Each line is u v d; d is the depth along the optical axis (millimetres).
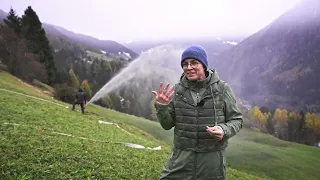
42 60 80000
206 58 4961
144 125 48906
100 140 14938
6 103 19219
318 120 136875
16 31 79312
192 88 4961
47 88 63531
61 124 16875
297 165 44531
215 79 4969
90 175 8016
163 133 46031
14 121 13953
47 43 86688
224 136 4625
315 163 48344
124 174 9008
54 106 27578
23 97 28406
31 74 66812
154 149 17156
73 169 8195
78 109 35625
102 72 138625
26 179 6895
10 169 7258
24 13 87250
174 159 5102
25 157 8320
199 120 4863
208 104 4855
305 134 130625
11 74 61031
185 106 4934
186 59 4875
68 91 58875
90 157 9836
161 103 4969
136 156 12633
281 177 37500
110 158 10633
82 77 132750
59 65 144000
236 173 18750
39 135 11523
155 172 10352
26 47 72062
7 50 66688
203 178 4918
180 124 4980
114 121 34438
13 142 9562
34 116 16953
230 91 5023
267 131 128375
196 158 4922
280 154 50156
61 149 9906
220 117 4883
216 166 4914
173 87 5027
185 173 4957
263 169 39406
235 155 44188
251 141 64750
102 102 85438
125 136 20516
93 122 23422
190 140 4906
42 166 7902
